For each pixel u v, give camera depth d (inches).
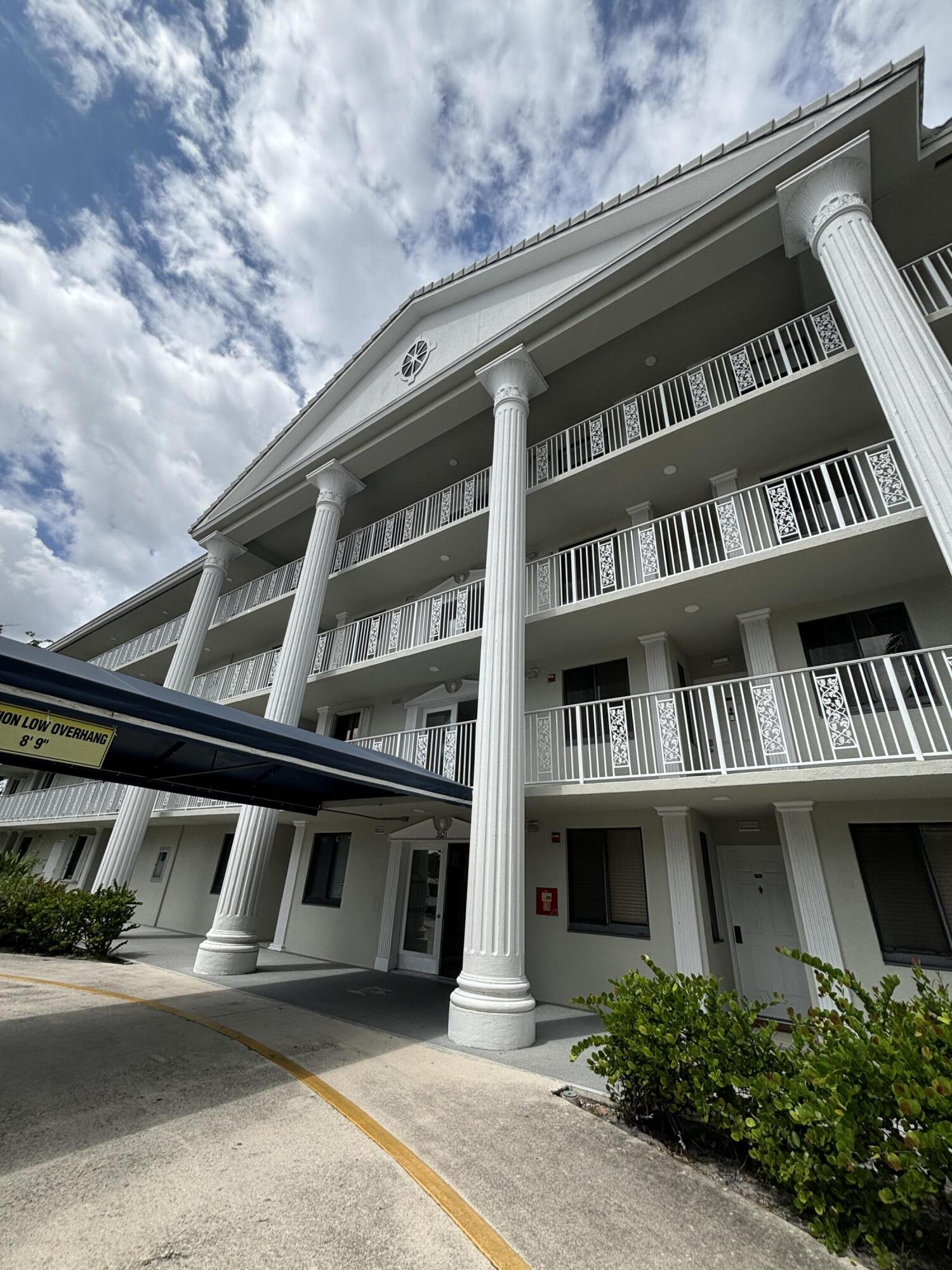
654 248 335.0
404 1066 205.2
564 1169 133.3
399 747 440.1
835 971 145.4
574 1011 313.0
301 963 433.4
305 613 449.1
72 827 792.3
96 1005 267.7
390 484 555.2
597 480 380.2
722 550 374.3
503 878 260.8
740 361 348.2
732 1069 143.0
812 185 285.9
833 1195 111.7
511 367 386.9
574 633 366.9
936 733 257.4
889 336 232.1
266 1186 118.3
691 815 325.7
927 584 284.7
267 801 322.0
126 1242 96.7
